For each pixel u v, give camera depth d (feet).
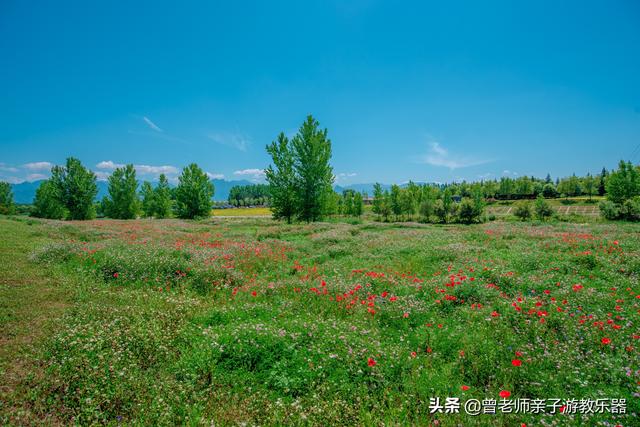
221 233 90.43
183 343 21.24
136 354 19.70
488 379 17.49
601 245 48.88
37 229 76.28
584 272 36.78
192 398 16.03
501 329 22.84
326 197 130.82
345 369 17.72
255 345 19.52
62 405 15.23
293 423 14.43
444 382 16.93
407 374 17.84
